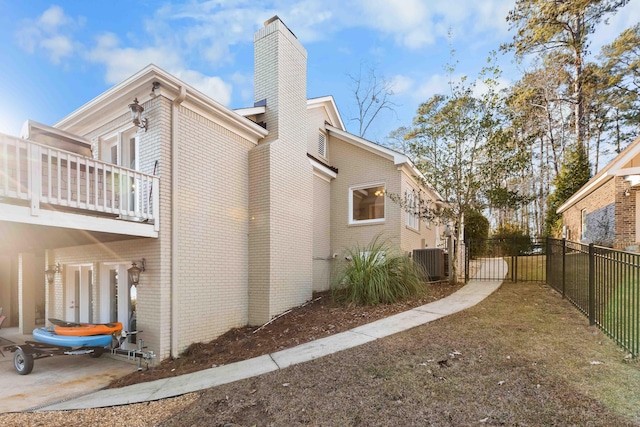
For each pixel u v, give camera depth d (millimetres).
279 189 8648
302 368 4477
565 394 3154
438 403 3225
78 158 5262
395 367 4141
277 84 8938
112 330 6395
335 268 11328
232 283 7855
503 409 3014
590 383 3324
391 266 8211
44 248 8773
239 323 7945
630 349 4082
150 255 6434
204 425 3359
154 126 6555
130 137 7500
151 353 5941
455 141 9141
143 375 5488
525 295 7742
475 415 2969
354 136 11945
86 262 7984
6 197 4633
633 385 3229
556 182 21359
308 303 9125
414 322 6012
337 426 3045
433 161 9461
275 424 3215
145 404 4125
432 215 9969
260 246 8266
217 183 7656
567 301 6945
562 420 2768
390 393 3518
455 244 9680
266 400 3715
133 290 6980
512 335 4961
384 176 11422
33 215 4766
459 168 9125
